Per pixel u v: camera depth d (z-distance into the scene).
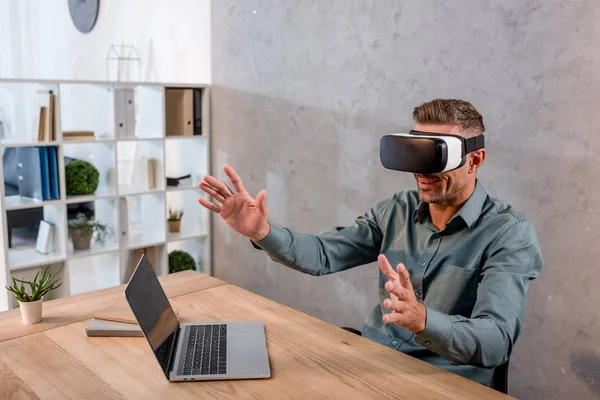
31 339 1.61
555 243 2.32
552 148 2.29
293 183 3.41
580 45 2.17
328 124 3.16
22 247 3.60
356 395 1.32
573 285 2.28
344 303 3.21
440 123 1.66
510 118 2.40
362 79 2.95
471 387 1.37
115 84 3.53
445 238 1.78
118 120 3.57
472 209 1.73
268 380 1.38
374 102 2.91
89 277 3.89
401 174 2.82
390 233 1.94
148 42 4.37
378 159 2.93
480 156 1.71
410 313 1.32
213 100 3.91
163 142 3.81
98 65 4.80
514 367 2.50
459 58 2.54
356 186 3.05
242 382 1.37
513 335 1.51
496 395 1.33
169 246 4.38
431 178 1.65
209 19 3.84
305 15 3.19
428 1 2.62
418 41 2.68
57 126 3.32
